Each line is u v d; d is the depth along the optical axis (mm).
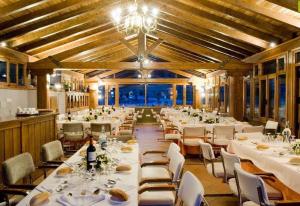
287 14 5527
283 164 3389
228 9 6684
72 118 9141
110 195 2225
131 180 2613
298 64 6527
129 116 12062
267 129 7359
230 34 7777
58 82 11516
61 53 9695
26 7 5492
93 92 16578
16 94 8508
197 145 6875
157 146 8516
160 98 17906
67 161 3350
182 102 17500
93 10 7145
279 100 7598
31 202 2031
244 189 2850
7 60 7547
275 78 7773
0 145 3965
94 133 7445
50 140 5930
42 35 7586
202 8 7273
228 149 5238
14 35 6938
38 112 5688
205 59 12617
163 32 10484
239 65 9883
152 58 16312
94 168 2889
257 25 6773
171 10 8023
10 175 2883
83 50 9914
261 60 8734
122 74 17438
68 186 2434
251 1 5625
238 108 10008
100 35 9852
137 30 6195
